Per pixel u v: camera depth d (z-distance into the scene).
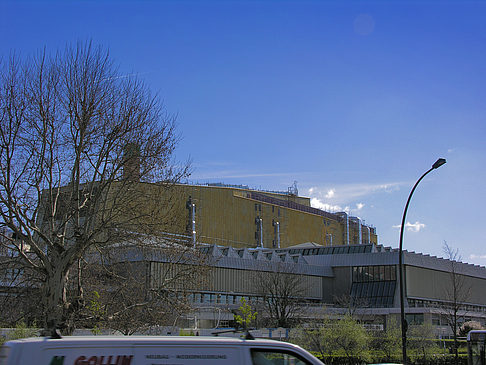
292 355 8.23
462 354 46.12
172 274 33.38
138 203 31.33
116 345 7.84
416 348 43.88
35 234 34.81
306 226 152.00
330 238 159.38
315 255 107.69
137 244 31.20
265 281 82.69
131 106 31.05
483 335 22.58
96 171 30.44
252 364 8.05
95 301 31.94
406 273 98.06
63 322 27.56
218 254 86.69
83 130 29.41
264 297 79.56
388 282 99.19
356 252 105.38
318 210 162.00
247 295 87.62
